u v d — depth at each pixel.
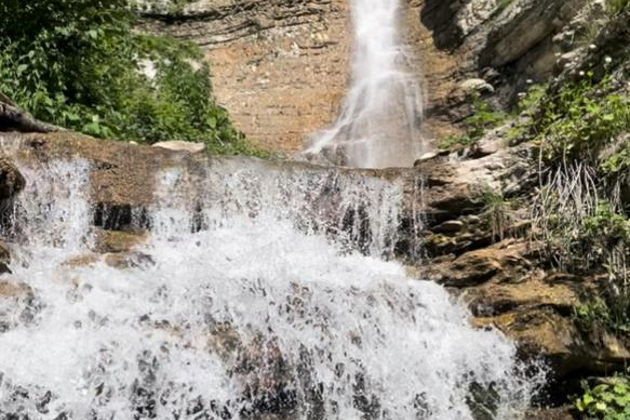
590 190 5.25
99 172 5.50
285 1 13.66
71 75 7.96
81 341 3.74
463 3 11.72
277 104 12.16
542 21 9.10
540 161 5.55
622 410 4.60
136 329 3.92
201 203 5.74
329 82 12.62
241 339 4.09
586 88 5.83
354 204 5.99
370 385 4.34
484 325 4.87
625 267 4.91
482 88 10.24
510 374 4.67
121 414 3.65
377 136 11.09
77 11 8.05
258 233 5.66
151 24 13.20
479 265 5.25
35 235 5.08
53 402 3.53
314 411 4.13
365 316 4.60
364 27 13.47
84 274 4.33
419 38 12.53
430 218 5.85
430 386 4.48
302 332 4.31
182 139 8.95
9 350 3.61
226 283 4.46
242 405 3.95
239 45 13.34
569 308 4.85
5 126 5.66
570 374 4.78
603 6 7.37
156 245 5.23
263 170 5.96
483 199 5.64
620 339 4.85
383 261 5.70
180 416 3.78
